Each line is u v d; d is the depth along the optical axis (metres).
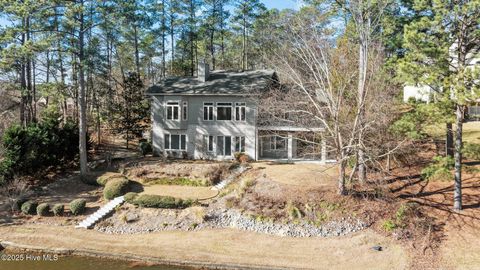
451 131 28.88
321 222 25.03
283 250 23.05
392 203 26.02
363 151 26.64
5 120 41.72
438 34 24.11
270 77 39.59
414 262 21.19
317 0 30.61
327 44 30.30
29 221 27.30
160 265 21.89
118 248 23.70
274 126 36.81
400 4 29.23
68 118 44.94
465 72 21.31
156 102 40.16
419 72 22.98
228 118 38.47
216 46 65.00
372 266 21.16
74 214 28.11
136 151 44.69
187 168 35.09
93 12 34.28
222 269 21.41
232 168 34.97
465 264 20.62
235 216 26.50
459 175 24.62
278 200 27.03
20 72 39.66
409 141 26.23
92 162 39.88
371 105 26.67
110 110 46.66
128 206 28.55
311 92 30.62
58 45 35.00
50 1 31.34
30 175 34.84
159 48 58.81
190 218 26.69
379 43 29.45
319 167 33.75
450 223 23.88
